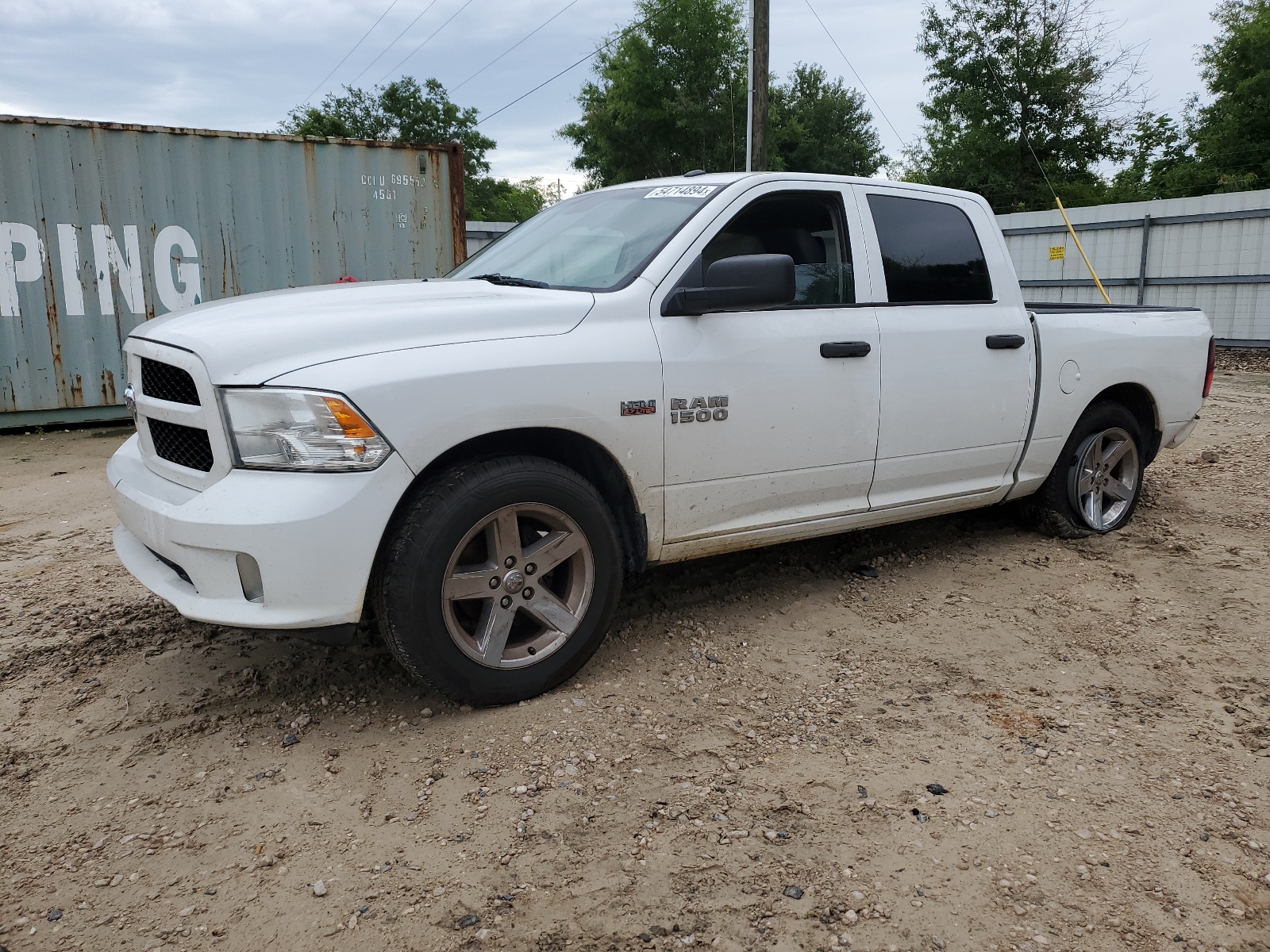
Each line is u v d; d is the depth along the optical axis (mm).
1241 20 30453
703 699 3160
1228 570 4488
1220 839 2412
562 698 3141
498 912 2113
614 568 3229
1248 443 7637
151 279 8758
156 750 2830
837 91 45312
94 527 5383
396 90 48469
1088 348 4707
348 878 2238
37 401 8469
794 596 4176
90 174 8398
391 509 2699
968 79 29438
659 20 34750
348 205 9438
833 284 3857
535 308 3080
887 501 4082
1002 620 3896
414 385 2725
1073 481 4840
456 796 2572
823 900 2160
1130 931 2070
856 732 2943
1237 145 28922
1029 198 28969
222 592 2682
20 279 8281
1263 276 14297
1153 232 15594
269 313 2928
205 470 2828
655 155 37531
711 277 3236
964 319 4199
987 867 2281
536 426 2959
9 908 2131
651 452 3252
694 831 2410
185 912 2117
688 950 1999
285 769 2727
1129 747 2865
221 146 8820
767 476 3596
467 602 3160
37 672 3361
